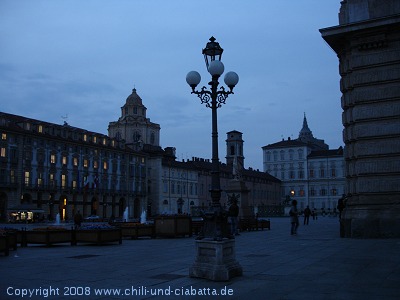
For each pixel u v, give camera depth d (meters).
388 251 13.42
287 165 129.38
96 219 65.69
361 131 19.03
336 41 20.36
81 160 81.25
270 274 9.76
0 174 65.75
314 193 124.75
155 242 20.42
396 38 18.80
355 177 19.47
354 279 8.92
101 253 15.11
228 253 9.59
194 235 25.70
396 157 18.36
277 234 23.97
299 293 7.71
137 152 94.94
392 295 7.44
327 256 12.59
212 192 10.03
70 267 11.36
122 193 89.44
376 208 18.20
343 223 19.72
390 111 18.58
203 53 11.04
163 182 98.50
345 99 20.41
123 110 112.56
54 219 74.44
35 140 72.19
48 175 74.25
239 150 119.56
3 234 14.52
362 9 19.47
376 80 18.92
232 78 10.87
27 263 12.26
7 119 69.75
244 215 33.00
